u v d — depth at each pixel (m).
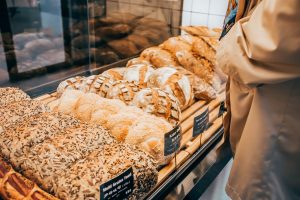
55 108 1.38
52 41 1.99
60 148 1.03
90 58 2.16
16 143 1.05
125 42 2.05
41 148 1.03
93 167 0.95
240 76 0.80
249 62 0.76
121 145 1.08
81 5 2.05
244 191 0.95
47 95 1.64
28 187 0.95
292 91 0.79
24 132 1.09
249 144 0.89
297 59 0.66
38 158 1.00
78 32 2.15
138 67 1.62
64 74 1.97
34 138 1.08
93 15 2.07
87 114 1.30
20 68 1.82
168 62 1.69
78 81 1.57
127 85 1.46
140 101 1.33
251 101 0.92
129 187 0.96
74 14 2.05
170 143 1.13
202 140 1.35
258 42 0.70
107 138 1.13
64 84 1.54
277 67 0.72
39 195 0.93
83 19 2.10
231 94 0.99
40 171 0.98
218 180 1.62
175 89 1.47
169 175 1.16
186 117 1.48
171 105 1.33
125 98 1.41
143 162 1.01
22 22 1.83
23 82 1.77
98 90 1.47
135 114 1.25
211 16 1.83
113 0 1.96
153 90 1.37
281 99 0.81
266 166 0.88
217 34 1.74
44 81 1.83
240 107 0.96
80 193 0.89
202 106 1.58
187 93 1.49
